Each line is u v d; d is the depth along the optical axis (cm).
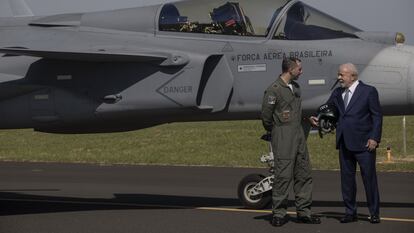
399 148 9212
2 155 8988
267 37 3775
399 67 3556
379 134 3328
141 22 3978
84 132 4156
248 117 3838
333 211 3878
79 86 3881
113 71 3831
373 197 3394
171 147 9875
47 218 3728
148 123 4012
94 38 4003
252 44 3759
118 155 8762
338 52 3669
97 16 4134
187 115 3831
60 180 5972
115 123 3994
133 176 6256
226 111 3803
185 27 3891
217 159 8025
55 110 3919
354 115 3347
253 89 3728
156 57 3703
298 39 3744
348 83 3366
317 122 3441
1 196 4822
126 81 3803
